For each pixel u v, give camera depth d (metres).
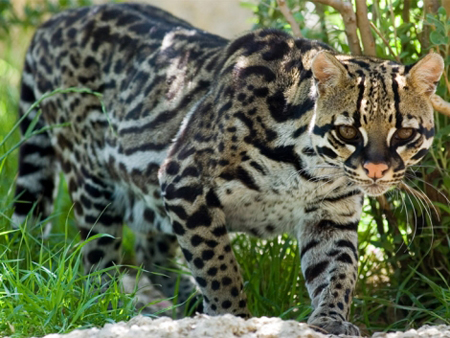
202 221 7.16
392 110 6.12
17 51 15.95
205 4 18.27
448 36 7.55
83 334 5.37
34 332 6.09
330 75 6.32
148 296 9.38
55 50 9.36
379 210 8.47
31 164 9.88
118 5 9.36
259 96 6.94
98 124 8.94
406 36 8.21
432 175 8.06
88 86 8.98
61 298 6.38
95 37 9.05
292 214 7.29
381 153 6.11
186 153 7.28
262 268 8.38
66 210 10.79
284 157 6.81
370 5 8.71
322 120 6.37
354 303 8.02
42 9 13.70
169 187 7.33
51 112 9.50
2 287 6.78
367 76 6.25
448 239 7.91
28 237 8.62
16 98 13.48
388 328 7.47
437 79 6.24
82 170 9.18
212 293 7.23
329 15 9.21
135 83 8.52
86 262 9.13
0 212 8.26
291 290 8.08
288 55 7.04
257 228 7.54
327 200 7.11
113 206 9.12
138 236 9.95
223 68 7.46
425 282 8.28
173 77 8.14
